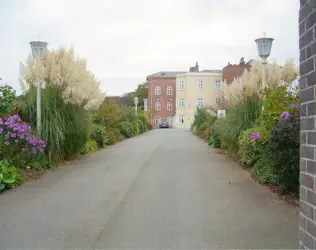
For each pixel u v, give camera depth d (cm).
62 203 609
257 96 1099
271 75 1115
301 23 243
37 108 951
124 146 1717
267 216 528
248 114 1080
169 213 551
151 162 1111
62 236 450
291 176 615
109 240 437
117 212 556
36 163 889
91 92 1143
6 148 808
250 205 591
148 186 749
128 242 430
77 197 652
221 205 594
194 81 5791
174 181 802
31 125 974
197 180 811
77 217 529
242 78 1202
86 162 1100
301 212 244
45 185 754
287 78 1138
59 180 808
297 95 797
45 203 609
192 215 539
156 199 639
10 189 713
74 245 421
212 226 487
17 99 1034
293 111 680
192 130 3594
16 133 805
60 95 1029
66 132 1038
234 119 1127
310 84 228
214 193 681
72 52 1059
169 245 420
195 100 5788
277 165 619
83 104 1124
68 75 1034
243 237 444
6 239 439
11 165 802
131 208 579
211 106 2488
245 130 1039
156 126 6738
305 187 237
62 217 529
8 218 524
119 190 711
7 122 796
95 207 585
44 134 947
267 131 761
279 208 569
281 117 639
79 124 1081
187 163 1088
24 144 845
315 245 222
